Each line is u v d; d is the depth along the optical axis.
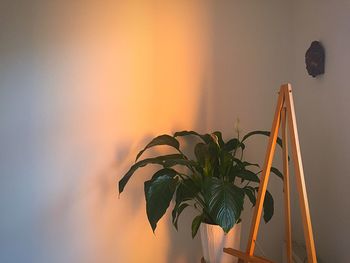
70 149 1.60
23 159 1.58
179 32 1.67
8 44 1.55
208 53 1.69
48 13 1.57
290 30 1.71
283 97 1.18
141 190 1.66
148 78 1.65
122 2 1.63
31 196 1.58
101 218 1.63
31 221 1.59
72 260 1.62
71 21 1.59
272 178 1.70
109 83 1.62
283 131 1.21
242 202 1.15
